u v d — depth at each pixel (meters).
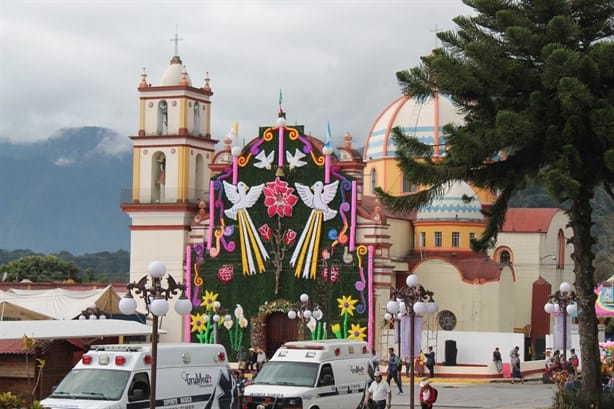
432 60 53.59
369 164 127.25
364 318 96.38
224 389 45.22
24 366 52.31
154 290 41.03
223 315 100.94
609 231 167.12
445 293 107.38
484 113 54.47
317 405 50.31
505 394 74.31
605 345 79.12
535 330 118.25
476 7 54.50
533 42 52.12
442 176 53.34
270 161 101.12
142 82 108.44
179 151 106.38
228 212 102.31
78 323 54.62
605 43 50.22
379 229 97.06
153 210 105.69
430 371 87.50
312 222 98.88
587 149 52.75
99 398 39.81
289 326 99.88
